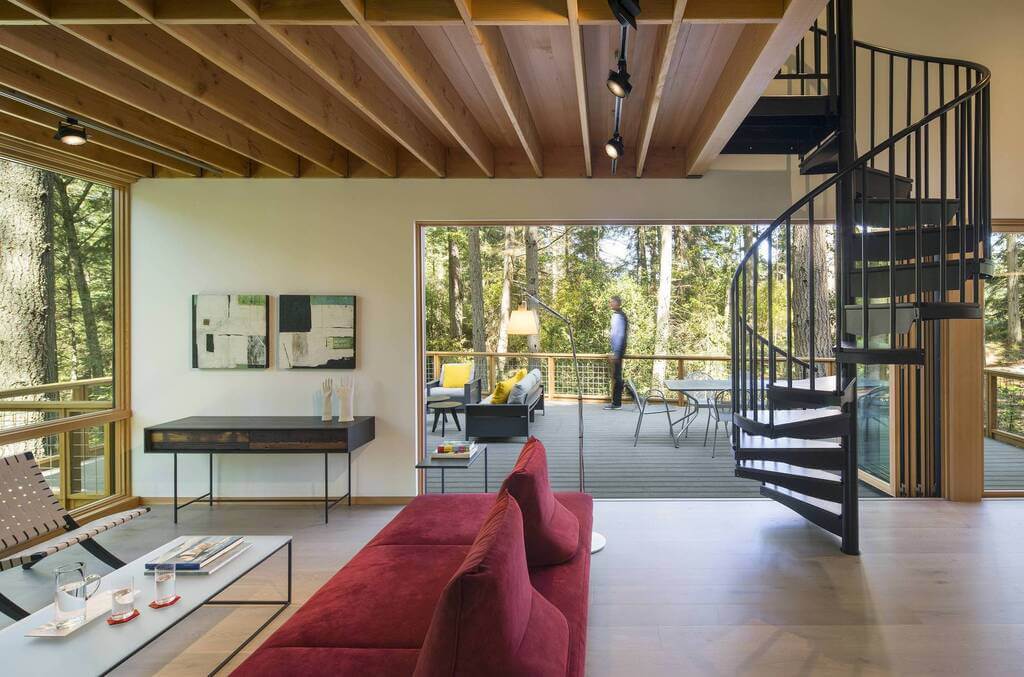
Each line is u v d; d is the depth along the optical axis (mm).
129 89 2938
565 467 5680
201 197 4637
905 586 3041
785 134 3889
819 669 2303
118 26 2434
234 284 4652
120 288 4617
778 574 3201
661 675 2268
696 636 2559
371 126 4078
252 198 4637
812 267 3289
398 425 4621
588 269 12047
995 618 2703
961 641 2506
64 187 4184
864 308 3084
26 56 2449
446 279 12648
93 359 4414
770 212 4488
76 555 3662
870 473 5082
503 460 6102
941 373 4539
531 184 4578
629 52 2957
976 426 4441
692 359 8141
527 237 11305
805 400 3414
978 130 3014
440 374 9609
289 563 2852
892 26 4410
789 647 2465
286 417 4578
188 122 3350
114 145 3814
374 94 3182
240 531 3986
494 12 2287
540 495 2367
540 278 12219
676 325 11562
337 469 4656
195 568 2336
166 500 4676
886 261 3635
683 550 3562
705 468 5617
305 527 4066
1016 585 3047
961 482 4461
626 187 4543
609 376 9602
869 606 2824
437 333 12625
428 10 2289
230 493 4695
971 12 4387
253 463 4688
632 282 11852
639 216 4543
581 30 2709
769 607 2822
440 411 7672
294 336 4637
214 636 2594
